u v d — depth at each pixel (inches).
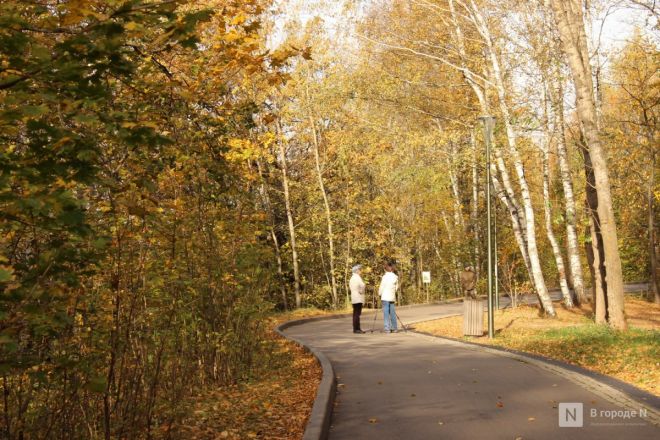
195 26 200.4
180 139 303.4
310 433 275.6
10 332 172.1
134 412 276.2
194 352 434.3
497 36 1020.5
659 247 1649.9
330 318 1191.6
